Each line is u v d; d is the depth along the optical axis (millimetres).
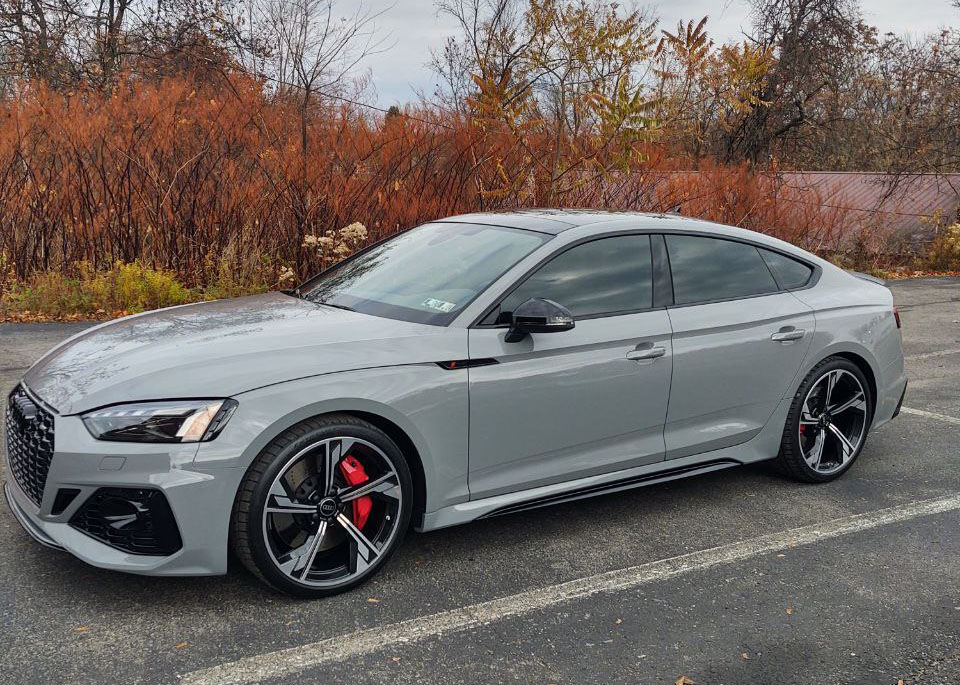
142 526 2936
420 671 2787
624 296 3994
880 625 3207
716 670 2867
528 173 11305
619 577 3543
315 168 10766
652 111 11273
